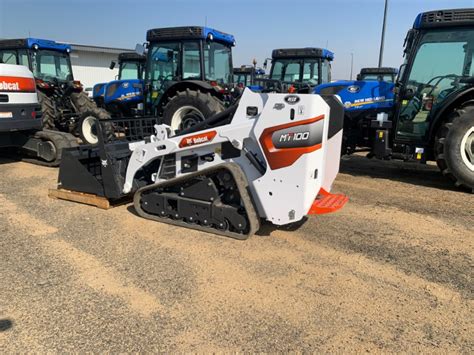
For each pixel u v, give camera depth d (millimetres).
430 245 3666
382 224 4188
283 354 2197
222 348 2242
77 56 25703
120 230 3922
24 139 6977
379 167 7238
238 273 3078
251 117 3508
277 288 2869
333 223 4191
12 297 2729
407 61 5871
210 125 3926
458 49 5555
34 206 4648
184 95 6730
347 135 6602
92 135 8844
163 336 2344
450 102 5492
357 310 2613
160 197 4066
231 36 7953
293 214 3389
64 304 2652
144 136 4934
